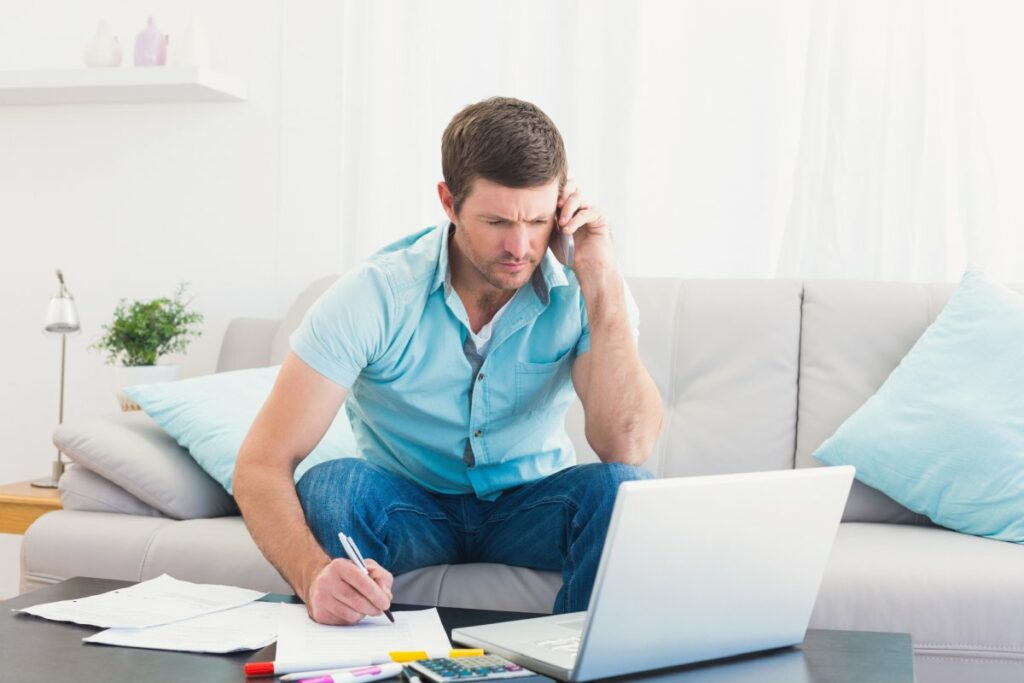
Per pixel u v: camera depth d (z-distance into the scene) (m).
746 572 1.11
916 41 2.41
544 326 1.70
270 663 1.06
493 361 1.66
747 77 2.56
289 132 2.83
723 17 2.57
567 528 1.58
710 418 2.14
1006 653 1.51
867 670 1.10
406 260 1.64
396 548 1.59
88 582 1.48
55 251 3.01
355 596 1.23
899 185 2.44
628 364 1.67
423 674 1.03
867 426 1.98
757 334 2.18
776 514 1.11
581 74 2.62
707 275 2.59
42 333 3.02
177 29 2.92
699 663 1.13
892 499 1.98
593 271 1.65
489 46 2.71
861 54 2.44
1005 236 2.41
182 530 1.81
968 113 2.39
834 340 2.15
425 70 2.71
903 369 2.02
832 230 2.45
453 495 1.73
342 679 1.02
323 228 2.81
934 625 1.52
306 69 2.82
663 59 2.60
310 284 2.61
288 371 1.55
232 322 2.62
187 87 2.74
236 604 1.33
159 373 2.58
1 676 1.04
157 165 2.94
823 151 2.46
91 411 2.99
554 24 2.64
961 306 2.02
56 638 1.18
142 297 2.95
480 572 1.66
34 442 3.03
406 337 1.62
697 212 2.60
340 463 1.56
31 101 2.96
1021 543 1.74
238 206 2.88
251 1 2.86
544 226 1.49
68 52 3.00
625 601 1.03
